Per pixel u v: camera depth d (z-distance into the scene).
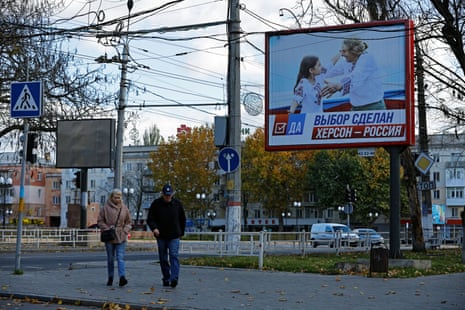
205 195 76.50
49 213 101.06
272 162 76.31
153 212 13.88
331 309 10.91
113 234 13.77
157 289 13.43
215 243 24.62
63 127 38.53
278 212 78.38
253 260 20.23
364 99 19.92
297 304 11.46
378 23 19.88
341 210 73.44
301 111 20.69
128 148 98.25
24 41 31.23
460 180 81.06
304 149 20.61
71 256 28.50
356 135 19.97
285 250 27.58
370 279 15.62
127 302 11.63
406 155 29.52
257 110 25.81
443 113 26.97
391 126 19.56
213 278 15.68
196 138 76.38
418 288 13.88
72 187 100.62
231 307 11.08
